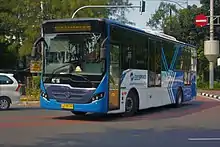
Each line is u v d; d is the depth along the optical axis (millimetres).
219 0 52688
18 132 13492
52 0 40188
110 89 16484
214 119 17891
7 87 21672
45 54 16891
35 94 29438
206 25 48188
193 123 16359
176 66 23625
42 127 14719
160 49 21219
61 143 11531
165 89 22000
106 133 13461
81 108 16250
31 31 40250
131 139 12344
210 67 44750
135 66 18500
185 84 25266
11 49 44094
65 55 16578
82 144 11422
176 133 13641
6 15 42906
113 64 16672
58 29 16703
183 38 56250
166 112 21234
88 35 16281
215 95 34250
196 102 28625
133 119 17562
